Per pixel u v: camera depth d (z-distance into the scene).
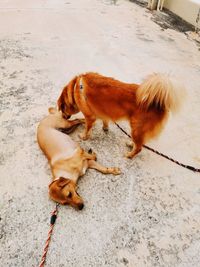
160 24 2.43
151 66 1.78
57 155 1.03
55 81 1.57
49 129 1.12
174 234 0.89
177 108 0.96
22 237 0.85
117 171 1.06
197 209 0.97
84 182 1.03
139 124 1.02
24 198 0.96
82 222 0.90
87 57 1.83
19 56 1.77
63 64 1.73
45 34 2.08
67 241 0.85
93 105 1.09
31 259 0.81
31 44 1.92
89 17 2.45
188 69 1.79
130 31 2.25
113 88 1.03
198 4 2.30
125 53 1.92
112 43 2.04
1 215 0.91
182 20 2.53
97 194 0.99
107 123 1.23
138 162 1.13
